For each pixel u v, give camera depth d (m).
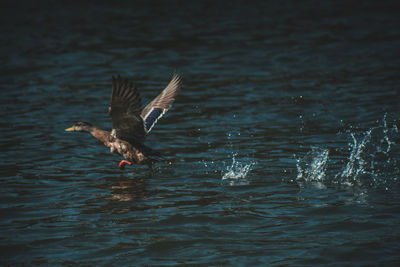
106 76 22.48
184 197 10.73
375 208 9.84
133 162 11.90
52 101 18.97
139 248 8.44
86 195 10.90
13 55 25.95
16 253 8.30
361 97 18.59
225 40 28.91
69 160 13.33
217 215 9.73
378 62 23.62
